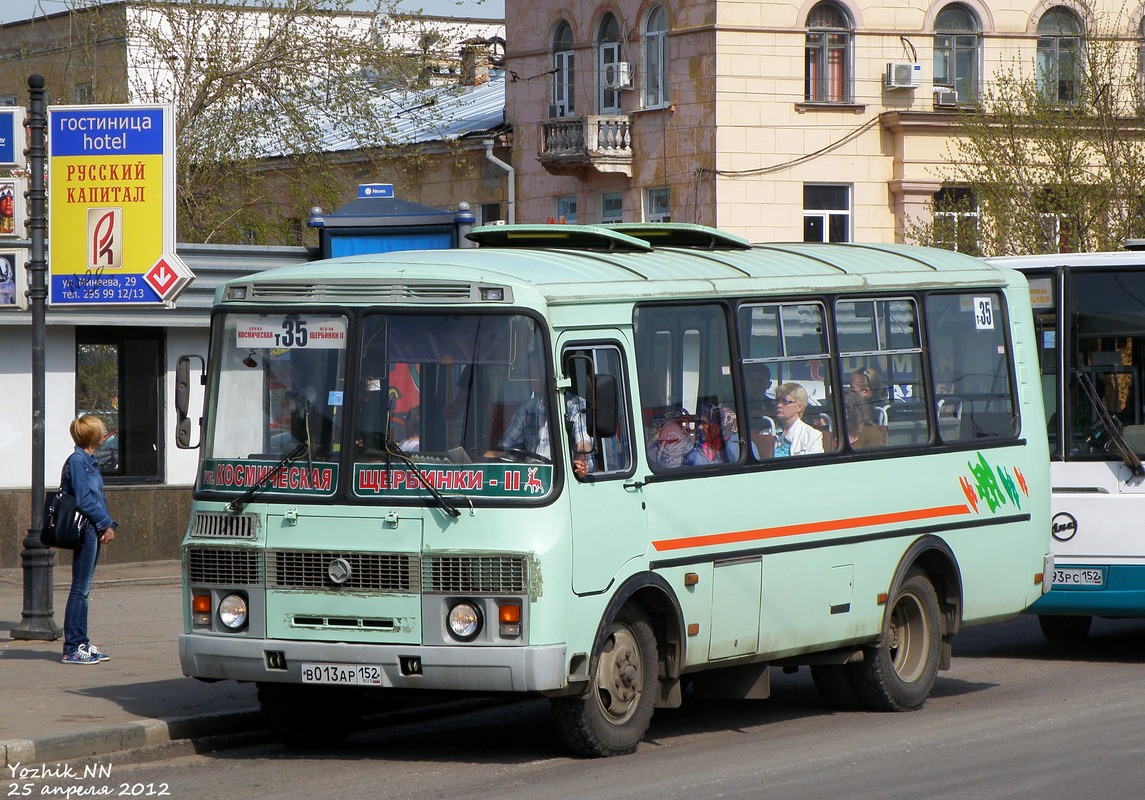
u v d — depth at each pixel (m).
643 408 10.62
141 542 20.75
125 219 16.73
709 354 11.20
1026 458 13.66
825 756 10.52
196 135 29.33
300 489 10.17
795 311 11.87
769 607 11.37
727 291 11.34
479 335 10.05
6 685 12.45
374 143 30.30
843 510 11.92
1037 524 13.72
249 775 10.05
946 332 13.12
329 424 10.19
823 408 11.98
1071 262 14.98
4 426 19.80
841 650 12.16
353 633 9.98
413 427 10.03
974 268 13.57
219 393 10.58
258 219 30.41
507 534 9.76
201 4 29.77
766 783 9.61
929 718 12.19
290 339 10.38
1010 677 14.32
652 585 10.48
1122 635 17.39
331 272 10.36
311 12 29.64
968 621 13.05
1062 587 14.84
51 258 16.73
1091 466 14.80
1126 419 14.77
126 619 16.44
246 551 10.24
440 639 9.80
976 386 13.34
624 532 10.30
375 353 10.17
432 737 11.57
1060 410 14.93
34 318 15.20
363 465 10.05
